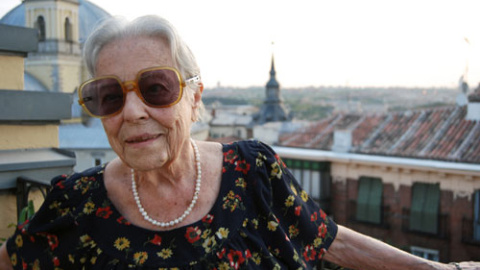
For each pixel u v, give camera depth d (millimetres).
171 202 1410
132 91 1291
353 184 21016
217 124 65625
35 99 3152
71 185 1510
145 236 1370
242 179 1506
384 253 1572
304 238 1550
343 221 21234
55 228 1440
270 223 1485
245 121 65750
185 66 1378
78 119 39656
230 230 1410
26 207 2721
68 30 48594
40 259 1442
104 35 1312
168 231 1369
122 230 1385
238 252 1386
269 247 1484
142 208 1403
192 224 1387
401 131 22938
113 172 1496
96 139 37844
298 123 45812
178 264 1331
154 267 1327
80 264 1406
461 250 18156
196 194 1430
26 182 2873
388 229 20031
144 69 1286
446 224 18438
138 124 1295
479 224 17656
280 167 1580
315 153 22344
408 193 19453
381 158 20500
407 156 20297
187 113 1396
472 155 18953
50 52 46594
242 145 1575
